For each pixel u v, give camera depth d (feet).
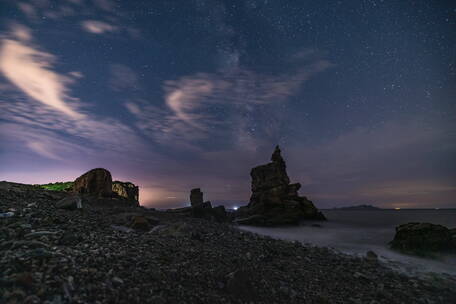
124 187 103.50
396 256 62.75
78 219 42.75
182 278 25.34
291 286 30.78
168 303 20.36
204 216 107.45
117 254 27.04
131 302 19.01
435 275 46.29
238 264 34.19
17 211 38.11
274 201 136.15
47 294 16.92
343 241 85.81
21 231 28.84
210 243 44.39
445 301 33.45
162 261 28.50
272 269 35.81
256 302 24.44
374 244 80.07
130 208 73.61
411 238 69.21
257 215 127.03
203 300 22.24
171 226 52.03
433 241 65.57
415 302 31.86
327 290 32.01
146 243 34.94
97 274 21.27
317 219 142.51
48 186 99.71
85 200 70.95
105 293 19.06
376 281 38.93
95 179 83.61
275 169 144.56
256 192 146.20
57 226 34.94
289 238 86.69
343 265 46.98
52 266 20.34
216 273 28.43
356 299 30.22
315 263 45.06
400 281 41.01
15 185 61.52
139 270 24.36
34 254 21.48
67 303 16.70
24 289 16.79
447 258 58.90
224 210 121.49
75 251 25.26
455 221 215.31
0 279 16.96
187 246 38.34
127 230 44.21
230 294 24.56
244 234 65.21
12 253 21.43
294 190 146.30
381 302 30.48
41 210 42.93
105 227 41.78
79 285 19.10
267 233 96.53
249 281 26.66
